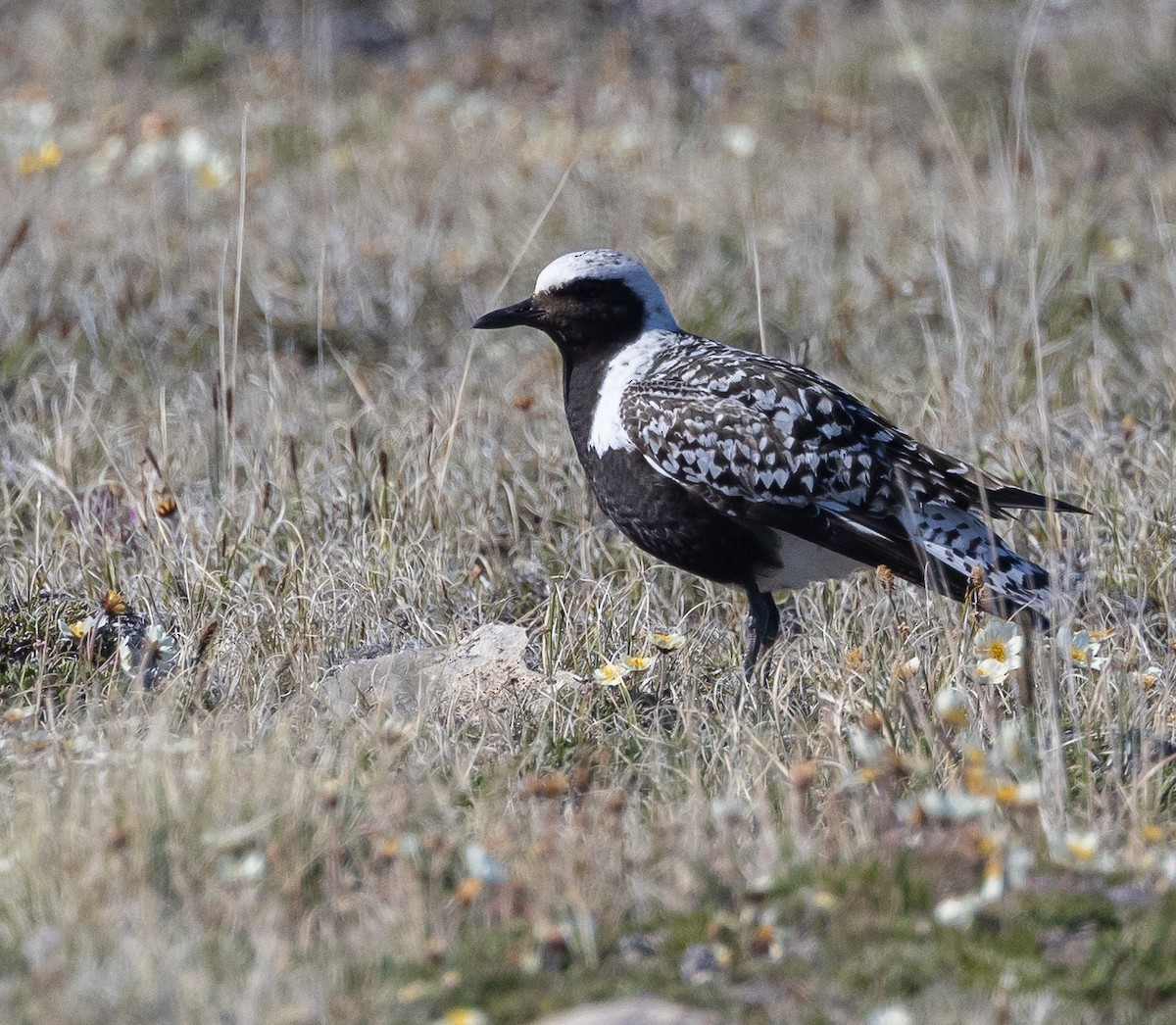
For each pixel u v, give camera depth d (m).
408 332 19.47
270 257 20.53
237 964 7.79
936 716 10.73
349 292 19.95
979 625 12.20
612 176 23.09
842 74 28.45
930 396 16.30
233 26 30.50
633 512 13.04
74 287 18.98
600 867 8.70
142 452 16.06
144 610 13.08
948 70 28.25
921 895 8.32
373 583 13.55
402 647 12.72
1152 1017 7.55
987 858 8.38
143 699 10.95
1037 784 9.54
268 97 27.64
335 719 10.96
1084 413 16.84
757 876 8.62
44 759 9.96
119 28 29.70
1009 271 19.34
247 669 11.80
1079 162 23.97
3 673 12.02
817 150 25.12
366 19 31.20
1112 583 13.93
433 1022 7.48
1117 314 19.23
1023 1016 7.45
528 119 26.56
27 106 25.28
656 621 13.16
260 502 14.50
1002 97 27.14
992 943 8.02
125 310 18.47
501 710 11.49
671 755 10.88
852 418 12.51
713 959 7.91
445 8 31.25
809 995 7.61
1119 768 10.33
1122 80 27.20
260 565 13.39
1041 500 12.27
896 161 24.06
